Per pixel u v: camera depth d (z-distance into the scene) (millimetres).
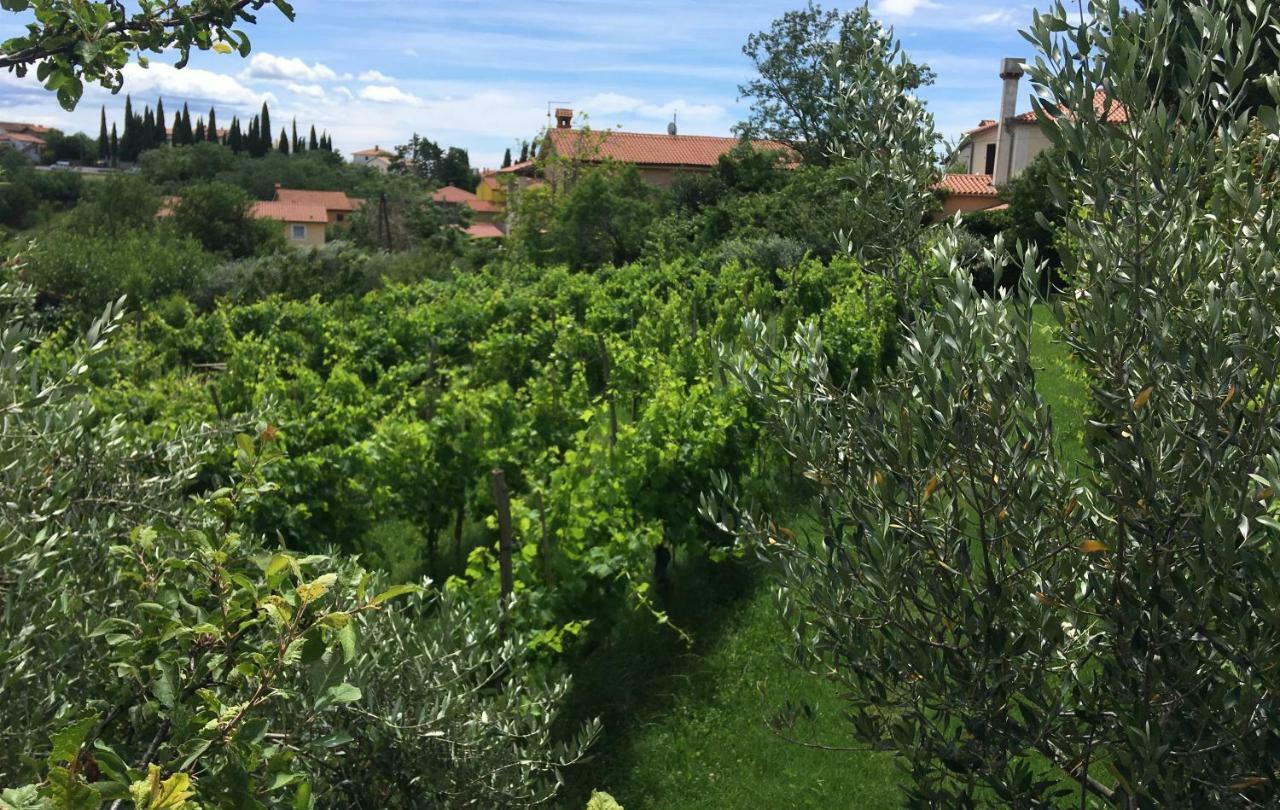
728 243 29953
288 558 1794
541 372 13305
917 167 2691
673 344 14562
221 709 1734
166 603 1915
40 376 2461
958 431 2248
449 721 3271
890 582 2328
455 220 67750
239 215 47719
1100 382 2348
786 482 9695
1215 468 1995
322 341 16719
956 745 2398
